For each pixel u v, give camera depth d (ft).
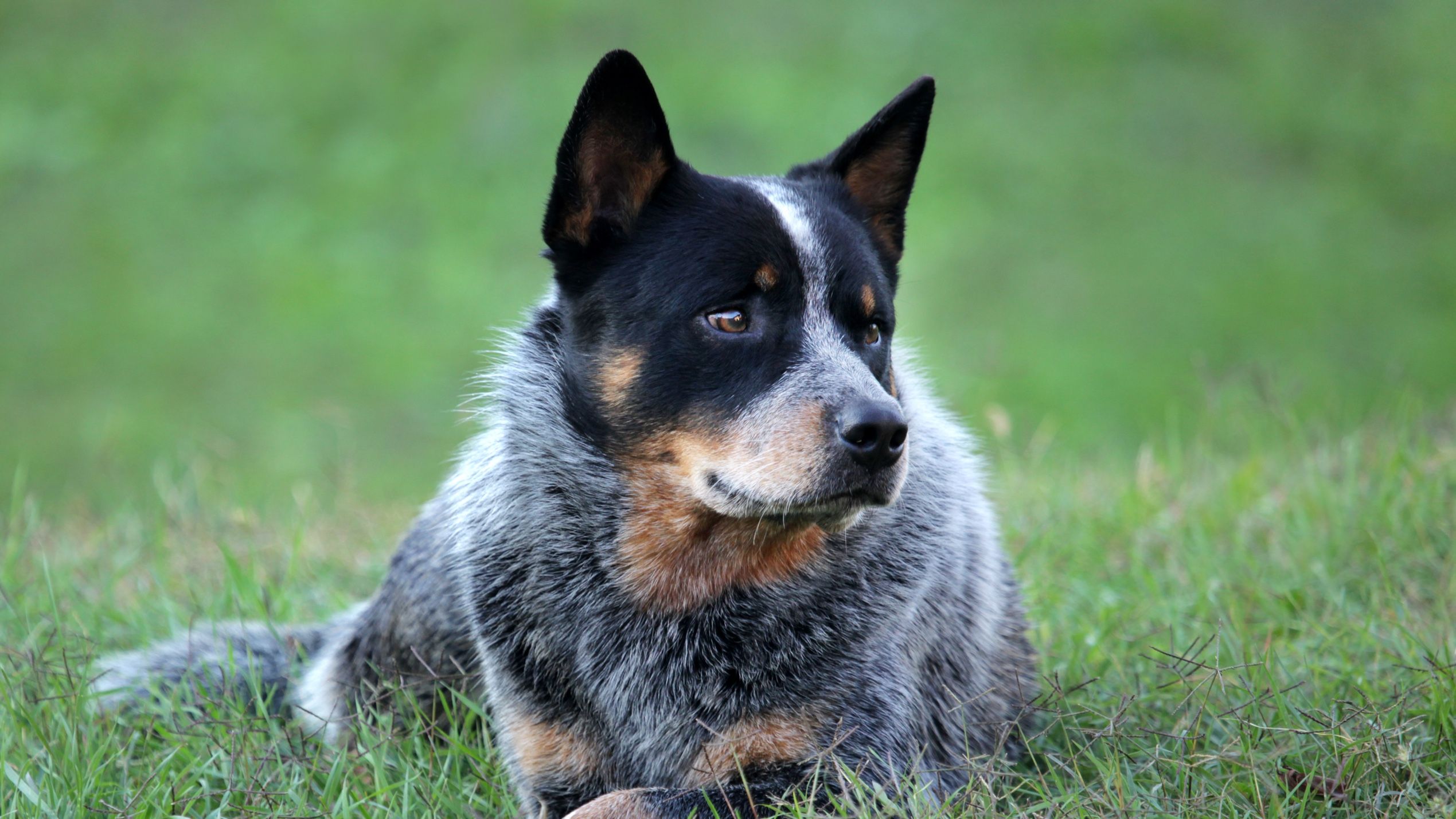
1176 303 83.71
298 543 36.17
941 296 84.02
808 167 26.48
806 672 23.43
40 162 101.19
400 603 28.89
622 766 24.21
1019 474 44.42
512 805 24.21
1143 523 38.04
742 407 22.22
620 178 23.56
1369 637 28.35
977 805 22.00
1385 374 73.15
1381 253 90.48
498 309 84.33
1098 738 24.23
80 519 43.55
